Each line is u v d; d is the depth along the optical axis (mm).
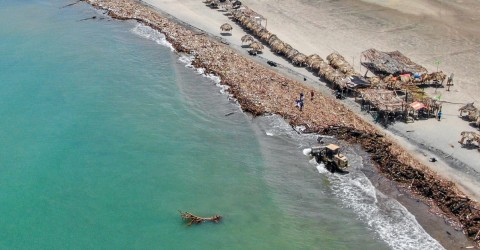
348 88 65625
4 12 102938
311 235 43781
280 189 49562
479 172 50531
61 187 50250
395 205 46500
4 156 54750
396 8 99188
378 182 49656
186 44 84500
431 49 80250
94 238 43750
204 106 65062
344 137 56688
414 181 48875
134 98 67062
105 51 82688
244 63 76250
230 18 97250
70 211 47031
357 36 85812
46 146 56656
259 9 100500
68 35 90000
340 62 72125
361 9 99438
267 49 81688
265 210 46812
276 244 42844
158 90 69250
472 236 42438
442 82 68812
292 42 83250
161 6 105312
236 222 45438
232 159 54312
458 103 63812
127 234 44156
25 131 59344
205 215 46188
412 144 55531
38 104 65250
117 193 49281
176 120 61812
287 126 59781
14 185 50438
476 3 100500
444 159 52719
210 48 82188
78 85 70562
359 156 53594
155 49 83500
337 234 43781
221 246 42750
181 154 55156
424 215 45156
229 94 67625
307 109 62344
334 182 50094
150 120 61812
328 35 86312
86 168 53031
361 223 44781
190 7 104125
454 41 83188
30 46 84188
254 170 52438
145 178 51375
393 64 71125
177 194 49062
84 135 58719
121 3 108562
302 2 104688
